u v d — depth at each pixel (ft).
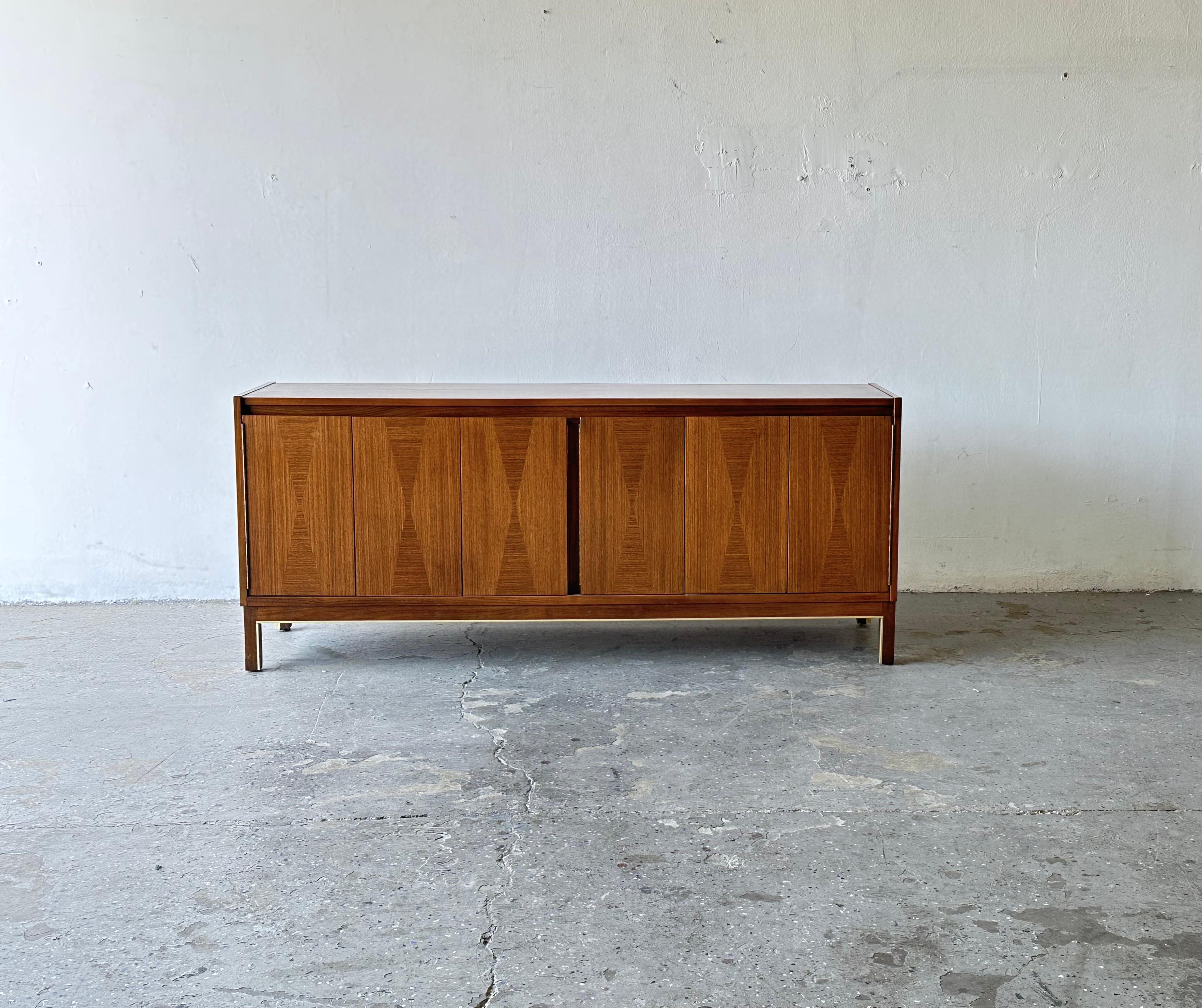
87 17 13.07
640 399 11.52
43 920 6.99
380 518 11.60
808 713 10.50
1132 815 8.40
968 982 6.38
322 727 10.14
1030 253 13.85
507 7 13.26
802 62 13.47
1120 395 14.14
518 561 11.72
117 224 13.42
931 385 14.10
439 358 13.91
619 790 8.84
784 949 6.70
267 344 13.76
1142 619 13.43
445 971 6.48
